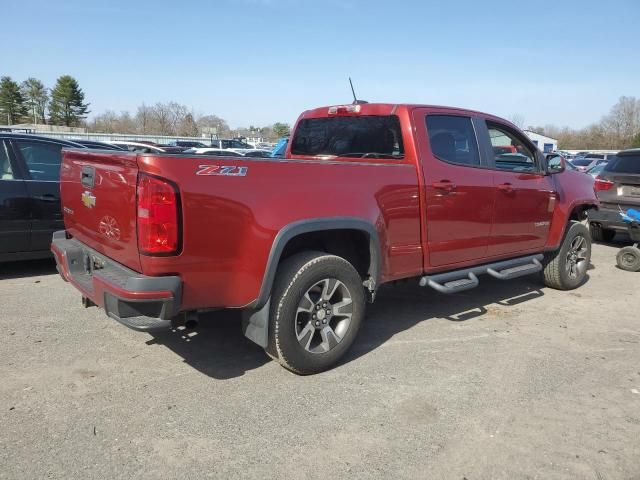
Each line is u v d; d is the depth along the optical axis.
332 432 3.22
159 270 3.20
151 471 2.81
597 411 3.56
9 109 96.38
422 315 5.50
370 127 4.92
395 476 2.83
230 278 3.46
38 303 5.42
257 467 2.87
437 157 4.71
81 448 2.98
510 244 5.59
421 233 4.60
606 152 55.97
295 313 3.76
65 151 4.38
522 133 5.82
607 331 5.15
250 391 3.71
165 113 85.88
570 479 2.84
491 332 5.04
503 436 3.23
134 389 3.68
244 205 3.43
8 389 3.62
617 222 8.62
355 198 4.01
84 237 4.09
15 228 6.12
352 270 4.04
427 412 3.49
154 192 3.11
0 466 2.80
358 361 4.28
